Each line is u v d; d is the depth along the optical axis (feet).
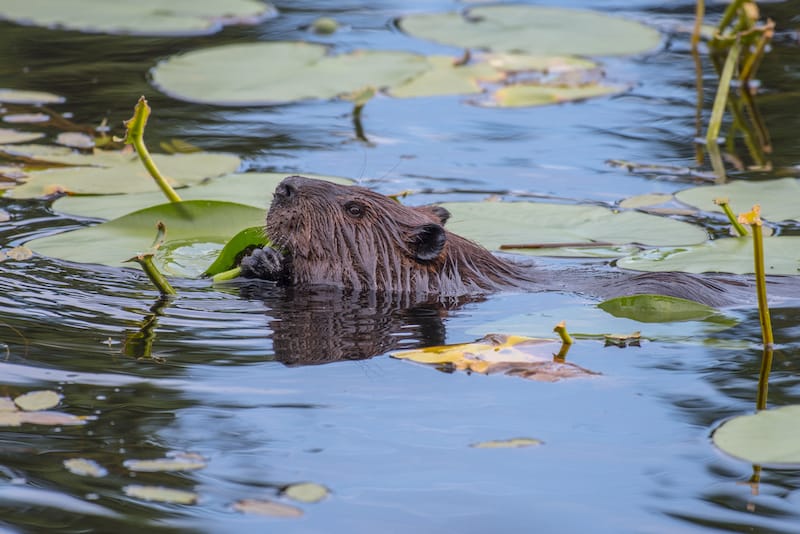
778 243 36.37
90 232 36.17
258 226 35.06
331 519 19.62
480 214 39.45
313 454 21.89
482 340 28.60
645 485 20.90
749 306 31.45
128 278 33.14
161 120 49.24
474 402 24.43
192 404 24.13
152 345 27.73
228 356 27.17
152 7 65.57
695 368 26.55
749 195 40.45
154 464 21.35
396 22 66.39
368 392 24.91
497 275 34.27
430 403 24.34
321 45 58.85
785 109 52.19
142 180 41.32
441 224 36.70
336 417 23.57
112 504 20.03
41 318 29.32
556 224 38.73
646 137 48.52
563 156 46.24
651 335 29.07
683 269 34.47
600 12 67.10
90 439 22.38
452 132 48.96
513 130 49.32
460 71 56.75
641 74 57.57
